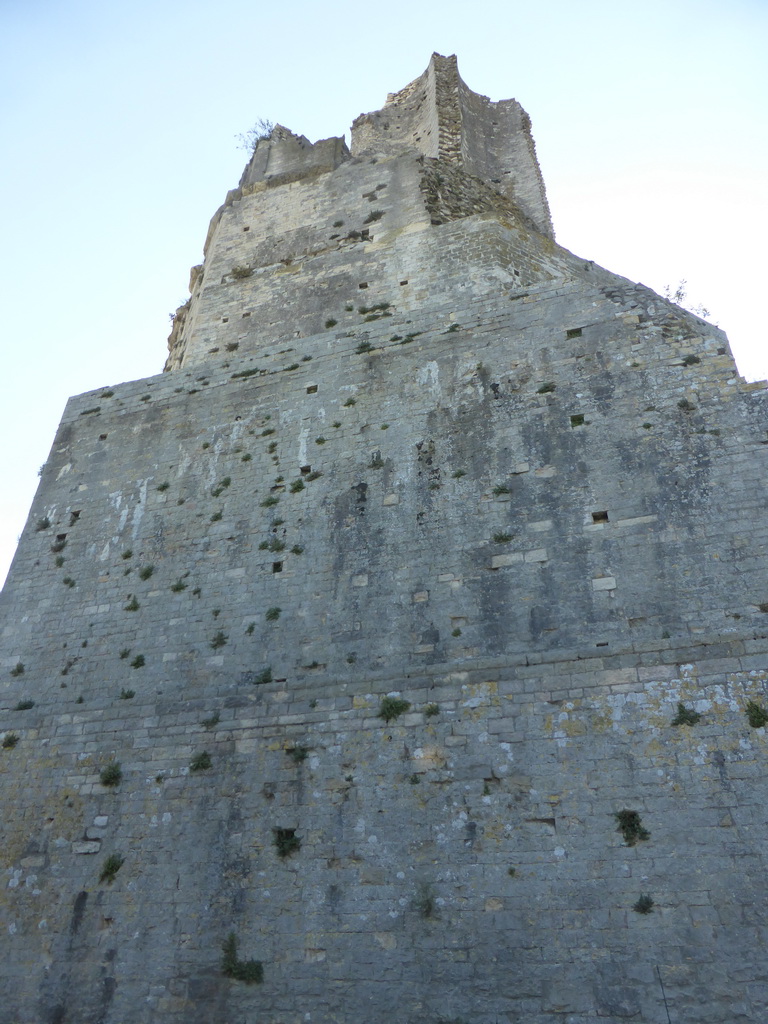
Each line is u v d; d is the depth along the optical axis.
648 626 14.93
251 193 31.81
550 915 12.92
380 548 17.84
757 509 15.37
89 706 18.11
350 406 20.56
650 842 12.98
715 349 17.69
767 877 12.21
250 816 15.42
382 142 36.00
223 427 21.83
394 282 25.56
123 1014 14.27
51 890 15.94
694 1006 11.70
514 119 35.31
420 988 13.00
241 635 17.88
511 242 25.25
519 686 15.04
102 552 20.75
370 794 14.90
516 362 19.44
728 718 13.56
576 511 16.66
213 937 14.47
